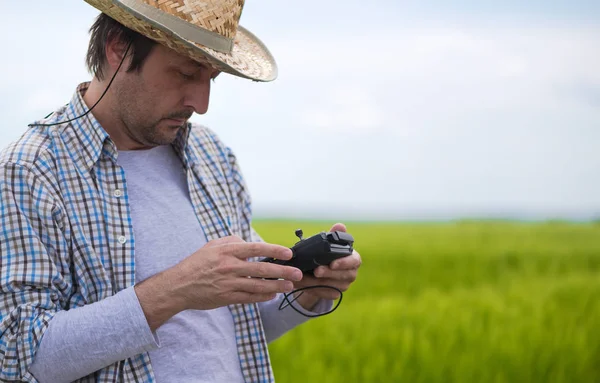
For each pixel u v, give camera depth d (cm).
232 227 241
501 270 1316
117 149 221
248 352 231
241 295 192
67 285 198
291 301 242
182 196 229
